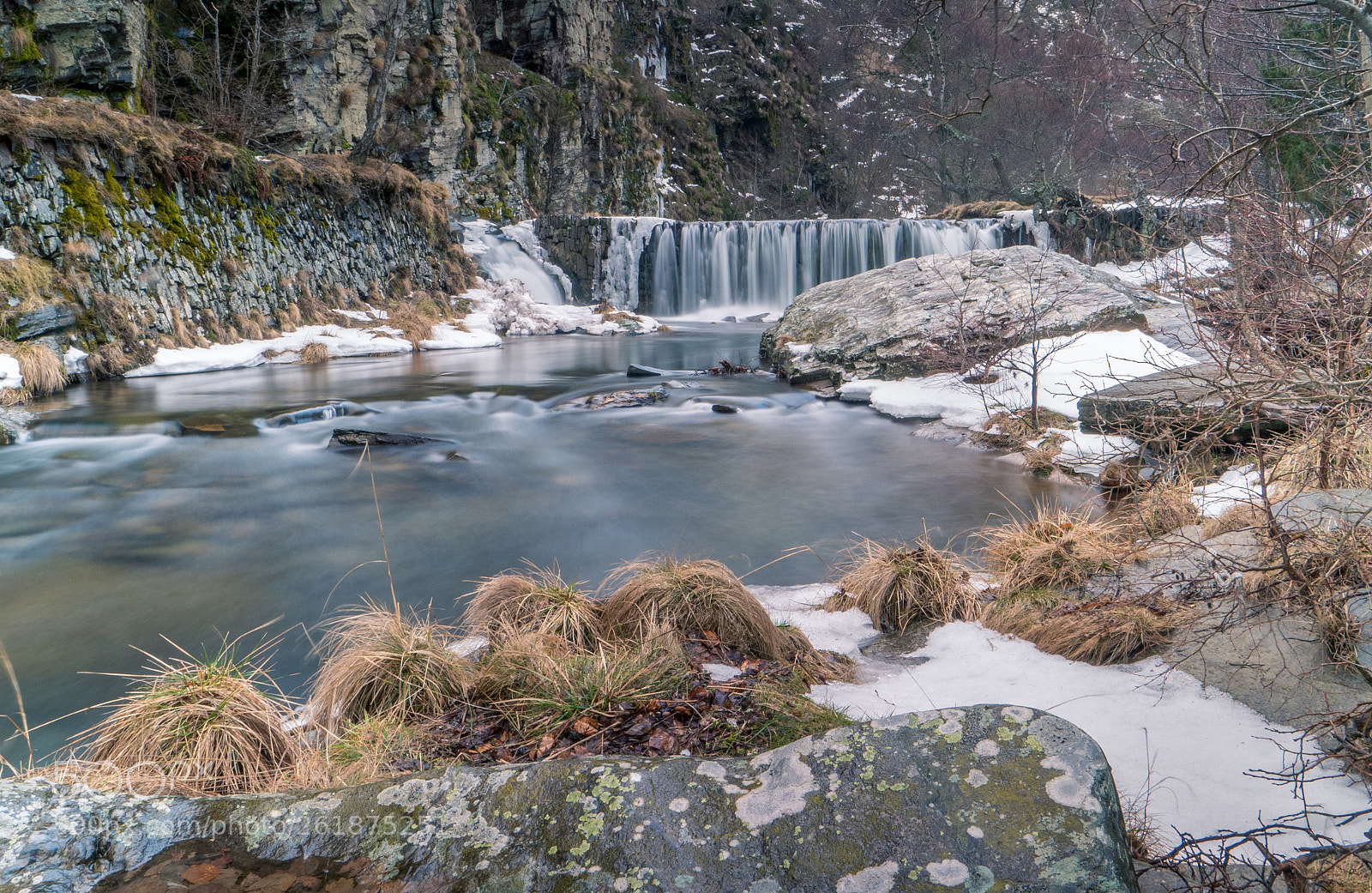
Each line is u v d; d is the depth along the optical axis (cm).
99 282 1444
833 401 1214
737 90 5328
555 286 3027
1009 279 1270
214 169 1767
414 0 2634
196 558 642
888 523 704
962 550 630
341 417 1174
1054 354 1027
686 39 5169
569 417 1188
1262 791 254
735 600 418
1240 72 663
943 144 4534
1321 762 249
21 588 583
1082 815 169
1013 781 180
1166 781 264
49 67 1788
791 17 6256
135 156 1556
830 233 3108
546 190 3619
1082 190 3497
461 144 3102
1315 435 446
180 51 2314
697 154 4881
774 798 182
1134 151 2045
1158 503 540
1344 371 347
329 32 2525
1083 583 454
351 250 2266
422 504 783
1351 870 205
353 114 2642
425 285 2572
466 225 2992
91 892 168
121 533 701
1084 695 332
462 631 492
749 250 3167
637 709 330
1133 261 2534
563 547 660
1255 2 639
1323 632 315
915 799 178
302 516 744
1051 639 397
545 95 3622
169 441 1015
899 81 5356
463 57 3169
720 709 322
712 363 1850
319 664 464
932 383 1139
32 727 396
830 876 163
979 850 164
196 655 479
